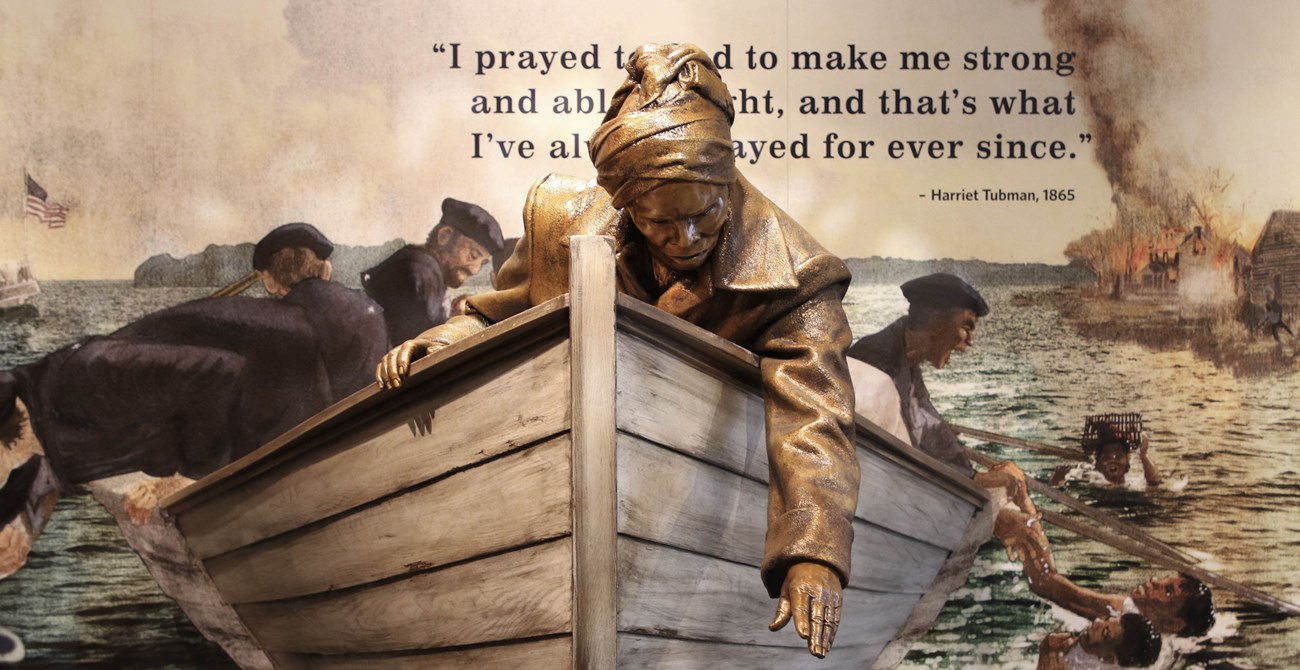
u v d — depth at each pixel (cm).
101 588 357
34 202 370
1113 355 377
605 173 228
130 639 355
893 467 297
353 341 370
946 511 339
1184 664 362
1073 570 366
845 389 235
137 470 362
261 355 368
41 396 363
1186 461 372
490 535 222
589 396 206
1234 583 366
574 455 205
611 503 207
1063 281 379
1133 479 371
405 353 234
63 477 361
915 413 372
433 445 231
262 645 333
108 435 363
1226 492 371
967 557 365
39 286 368
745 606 246
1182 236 381
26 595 355
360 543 250
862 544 290
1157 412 375
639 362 216
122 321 367
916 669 359
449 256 374
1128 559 367
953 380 374
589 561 206
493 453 220
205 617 356
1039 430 373
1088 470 371
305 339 370
